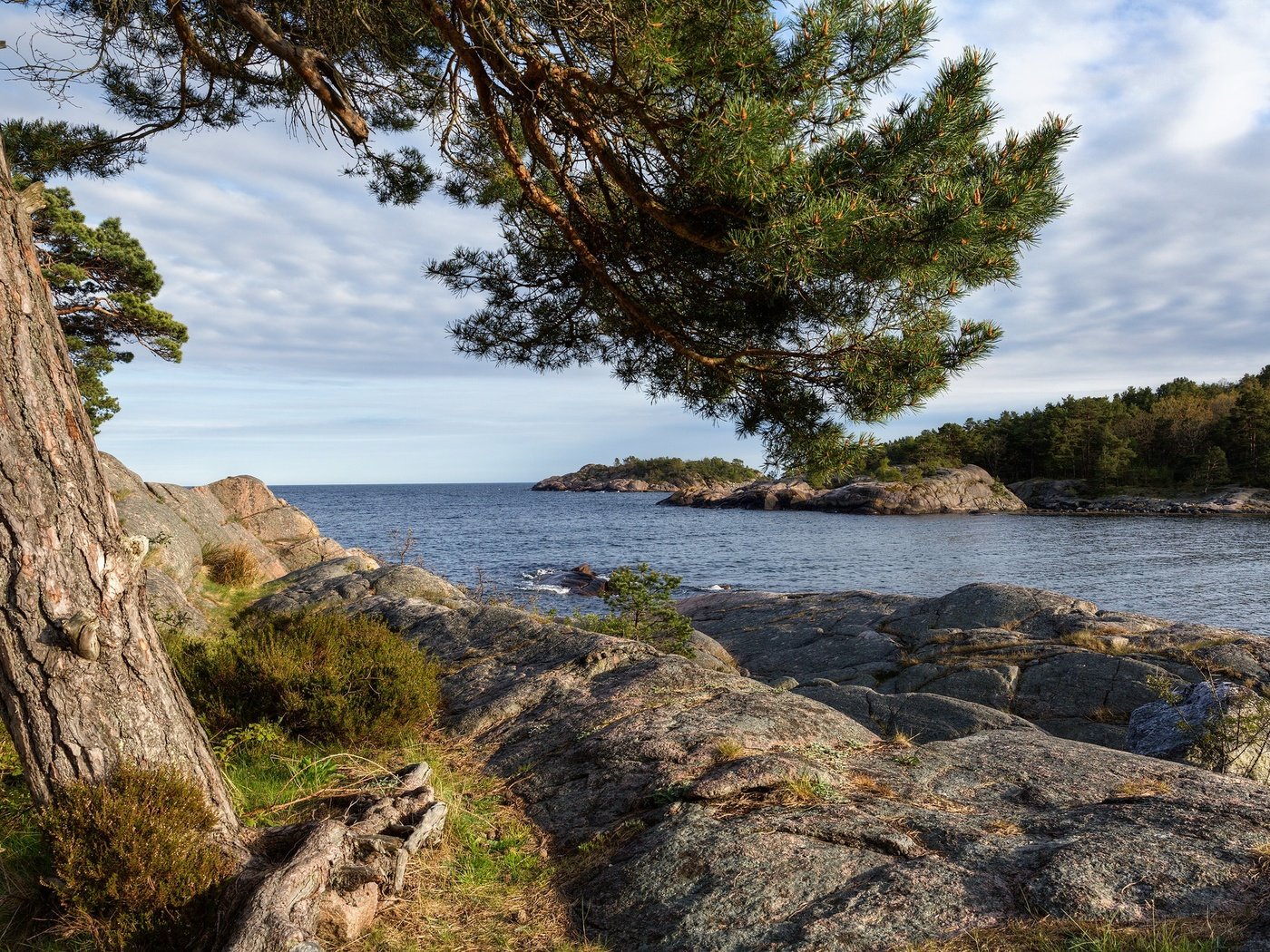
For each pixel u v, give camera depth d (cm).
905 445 12694
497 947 370
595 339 841
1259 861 337
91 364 2231
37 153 805
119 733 371
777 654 1455
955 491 9994
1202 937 289
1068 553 4672
